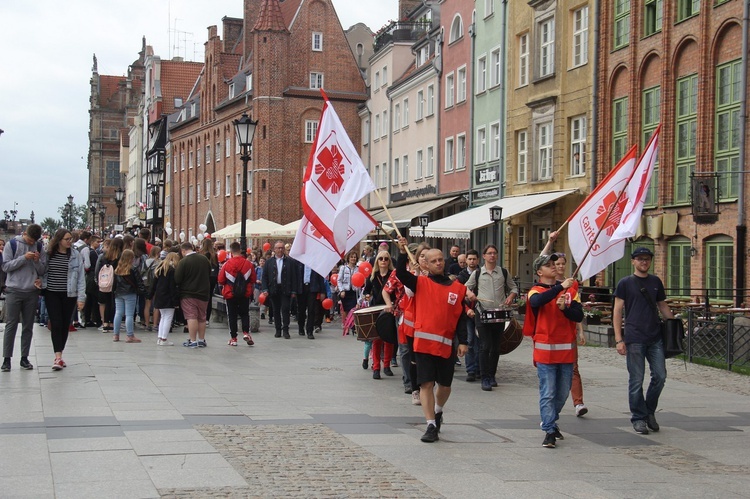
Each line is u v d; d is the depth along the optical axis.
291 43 63.19
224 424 9.70
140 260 21.23
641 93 27.42
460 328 9.41
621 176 12.12
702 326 17.00
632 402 10.26
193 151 81.31
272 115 62.19
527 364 16.70
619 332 10.37
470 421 10.61
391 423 10.23
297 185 62.81
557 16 32.28
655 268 26.19
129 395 11.53
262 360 16.52
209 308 24.77
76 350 16.97
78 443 8.49
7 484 6.97
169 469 7.56
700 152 23.94
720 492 7.43
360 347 19.41
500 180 37.12
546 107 33.12
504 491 7.23
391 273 14.20
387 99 54.56
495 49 38.09
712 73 23.77
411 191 49.41
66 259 13.76
